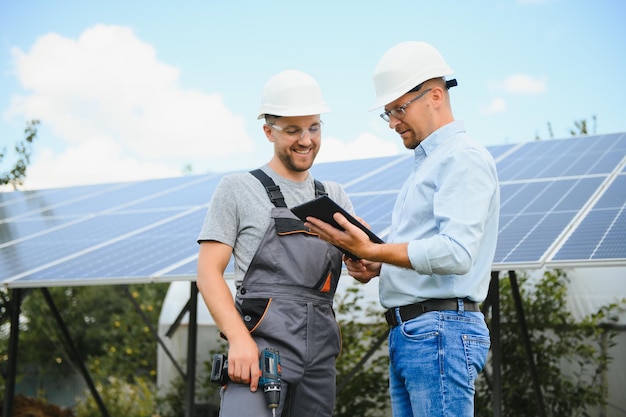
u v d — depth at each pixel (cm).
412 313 350
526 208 604
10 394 669
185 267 594
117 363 1398
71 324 1811
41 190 1043
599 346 820
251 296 361
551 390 834
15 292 673
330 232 341
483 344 347
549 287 844
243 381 348
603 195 605
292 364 355
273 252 362
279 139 368
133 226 758
